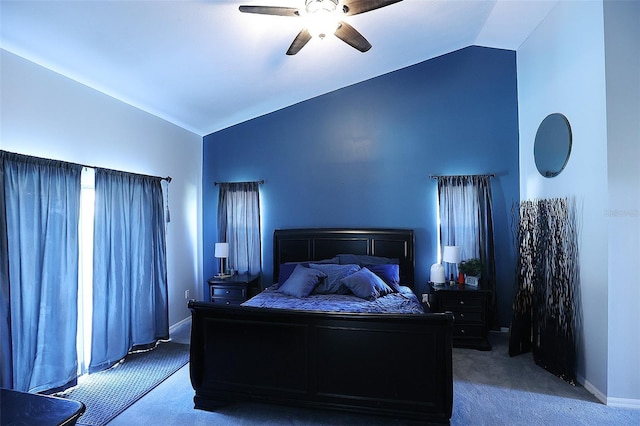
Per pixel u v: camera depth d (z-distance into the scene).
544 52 3.17
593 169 2.44
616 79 2.29
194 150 4.49
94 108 2.94
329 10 1.97
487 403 2.29
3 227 2.10
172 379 2.69
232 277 4.17
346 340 2.02
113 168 3.13
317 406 2.04
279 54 3.06
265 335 2.14
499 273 3.80
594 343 2.42
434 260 3.97
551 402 2.30
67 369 2.49
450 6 2.96
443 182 3.89
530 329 3.23
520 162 3.73
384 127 4.12
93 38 2.25
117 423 2.10
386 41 3.35
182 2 2.11
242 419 2.14
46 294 2.38
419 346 1.93
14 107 2.27
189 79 3.10
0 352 2.05
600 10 2.34
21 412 1.00
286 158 4.39
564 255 2.74
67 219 2.53
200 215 4.62
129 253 3.19
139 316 3.28
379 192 4.12
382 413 1.96
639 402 2.24
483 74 3.87
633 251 2.26
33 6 1.89
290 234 4.25
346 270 3.51
